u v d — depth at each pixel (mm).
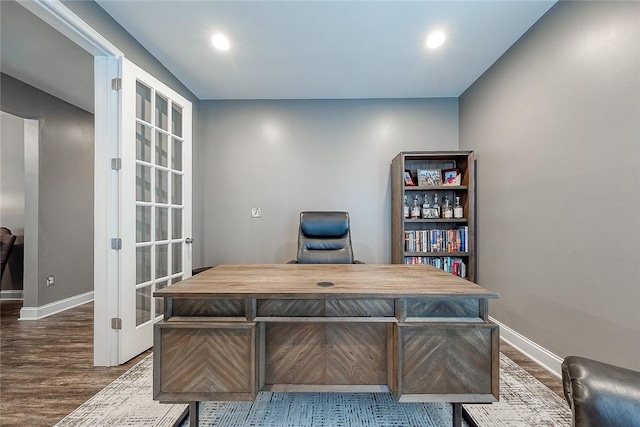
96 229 2037
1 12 1899
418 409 1597
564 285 1877
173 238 2688
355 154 3547
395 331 1342
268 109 3549
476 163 3049
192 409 1378
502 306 2549
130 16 2057
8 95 2855
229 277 1709
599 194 1639
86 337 2555
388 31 2244
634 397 717
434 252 3062
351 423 1484
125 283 2070
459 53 2551
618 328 1532
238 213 3549
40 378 1880
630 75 1475
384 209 3535
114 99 2059
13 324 2902
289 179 3547
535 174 2150
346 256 2773
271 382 1434
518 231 2344
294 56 2598
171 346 1346
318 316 1408
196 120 3465
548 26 2012
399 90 3322
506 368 2018
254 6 1968
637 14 1443
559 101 1922
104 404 1617
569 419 1500
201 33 2260
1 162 3836
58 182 3373
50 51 2391
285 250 3545
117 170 2051
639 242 1434
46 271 3211
